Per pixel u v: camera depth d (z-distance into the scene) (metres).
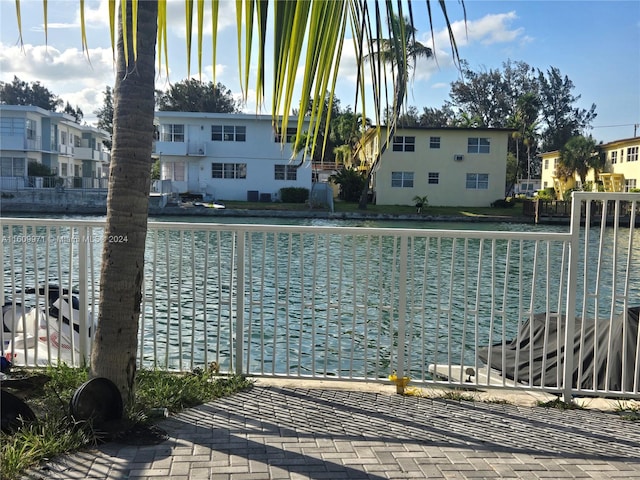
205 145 41.69
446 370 5.41
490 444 3.48
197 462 3.09
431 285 13.61
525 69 72.31
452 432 3.66
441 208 40.41
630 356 4.74
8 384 4.16
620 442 3.58
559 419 4.00
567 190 44.00
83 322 4.72
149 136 3.64
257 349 7.88
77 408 3.37
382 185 41.75
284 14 1.59
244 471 3.00
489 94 71.25
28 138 46.50
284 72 1.60
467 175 41.75
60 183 44.81
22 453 3.01
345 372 6.96
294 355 7.71
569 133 72.88
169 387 4.12
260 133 42.06
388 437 3.53
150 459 3.11
